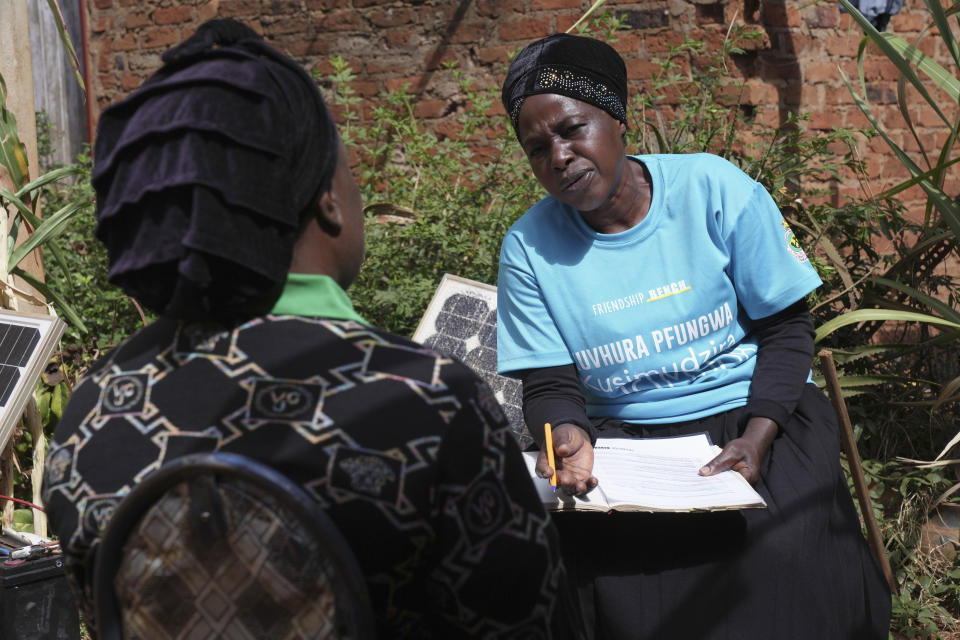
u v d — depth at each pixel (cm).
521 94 184
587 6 424
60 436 97
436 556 88
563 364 195
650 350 189
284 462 85
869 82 436
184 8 515
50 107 537
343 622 84
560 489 163
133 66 533
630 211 192
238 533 85
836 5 418
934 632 248
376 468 85
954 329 274
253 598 86
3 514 251
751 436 176
